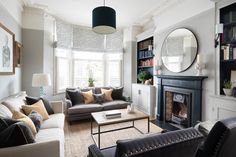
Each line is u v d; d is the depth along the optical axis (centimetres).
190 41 309
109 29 257
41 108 264
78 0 347
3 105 210
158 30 409
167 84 373
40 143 142
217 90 256
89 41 526
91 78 517
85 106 384
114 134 311
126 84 545
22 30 381
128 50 537
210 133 118
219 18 252
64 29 473
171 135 94
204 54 281
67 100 389
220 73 254
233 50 239
